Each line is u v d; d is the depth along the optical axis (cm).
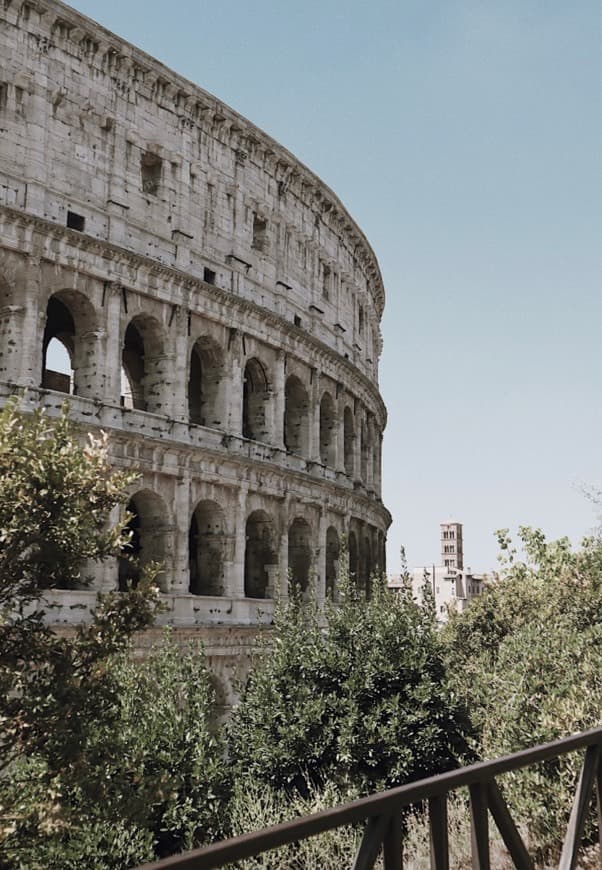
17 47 6009
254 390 7938
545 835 3081
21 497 3325
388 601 4862
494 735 4191
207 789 4084
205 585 7094
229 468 7075
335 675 4591
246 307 7438
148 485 6462
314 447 8525
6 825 3023
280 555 7688
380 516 10644
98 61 6506
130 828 3738
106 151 6531
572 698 3600
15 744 3334
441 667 4650
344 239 9725
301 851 3416
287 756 4316
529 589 6994
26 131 6019
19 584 3547
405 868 3212
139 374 7744
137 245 6650
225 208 7544
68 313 7119
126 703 4153
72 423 3941
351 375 9450
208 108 7300
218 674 6694
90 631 3569
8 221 5775
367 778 4281
